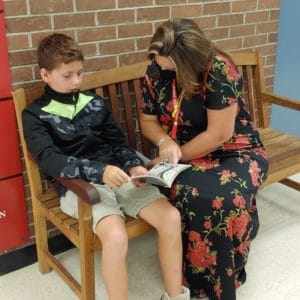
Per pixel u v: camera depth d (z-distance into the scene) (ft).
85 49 6.77
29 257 7.14
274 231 7.93
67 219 5.82
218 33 8.20
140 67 7.18
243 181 5.88
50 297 6.46
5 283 6.74
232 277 5.90
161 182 5.47
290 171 7.01
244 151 6.30
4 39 5.97
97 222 5.37
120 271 5.30
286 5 8.96
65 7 6.38
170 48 5.40
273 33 9.04
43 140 5.64
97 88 6.81
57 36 5.79
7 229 6.81
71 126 5.97
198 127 6.19
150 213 5.68
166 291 5.92
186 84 5.62
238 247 5.97
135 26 7.16
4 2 5.83
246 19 8.49
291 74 9.66
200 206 5.70
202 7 7.80
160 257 5.78
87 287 5.61
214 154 6.24
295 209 8.65
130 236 5.70
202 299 6.37
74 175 5.29
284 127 10.14
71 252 7.47
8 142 6.38
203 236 5.81
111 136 6.42
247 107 8.72
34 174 6.29
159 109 6.37
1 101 6.18
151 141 6.80
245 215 5.81
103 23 6.81
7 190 6.59
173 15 7.52
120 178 5.27
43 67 5.76
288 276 6.84
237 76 5.88
